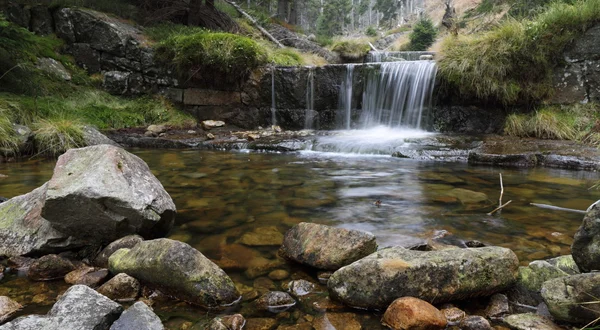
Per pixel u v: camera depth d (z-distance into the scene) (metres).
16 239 2.41
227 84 8.92
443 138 6.96
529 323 1.70
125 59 9.08
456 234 2.84
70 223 2.37
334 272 2.02
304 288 2.05
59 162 2.61
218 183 4.43
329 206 3.55
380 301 1.83
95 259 2.33
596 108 6.75
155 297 1.94
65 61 8.81
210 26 11.48
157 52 8.95
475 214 3.32
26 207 2.61
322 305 1.90
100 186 2.36
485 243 2.66
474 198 3.81
